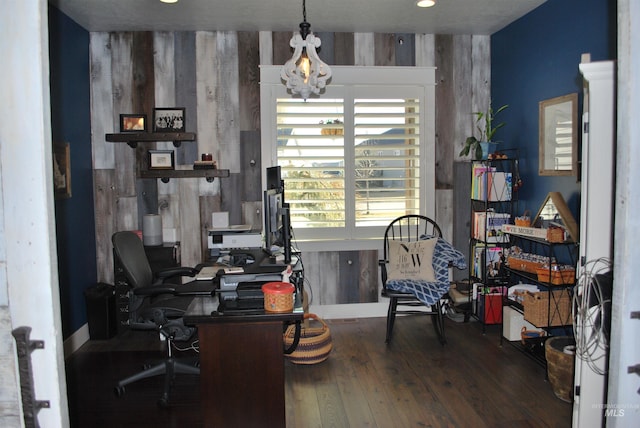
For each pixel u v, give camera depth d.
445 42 4.30
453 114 4.34
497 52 4.24
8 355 1.24
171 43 4.08
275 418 2.20
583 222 1.96
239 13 3.62
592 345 1.91
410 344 3.70
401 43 4.24
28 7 1.18
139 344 3.86
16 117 1.20
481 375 3.13
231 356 2.18
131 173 4.14
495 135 4.34
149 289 2.76
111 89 4.08
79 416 2.71
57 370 1.25
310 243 4.24
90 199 4.07
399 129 4.29
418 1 3.43
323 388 2.97
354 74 4.18
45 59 1.21
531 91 3.73
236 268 2.71
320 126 4.16
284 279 2.49
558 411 2.65
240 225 4.10
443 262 3.73
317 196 4.23
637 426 1.39
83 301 3.91
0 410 1.24
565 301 3.09
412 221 4.32
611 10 2.88
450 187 4.37
